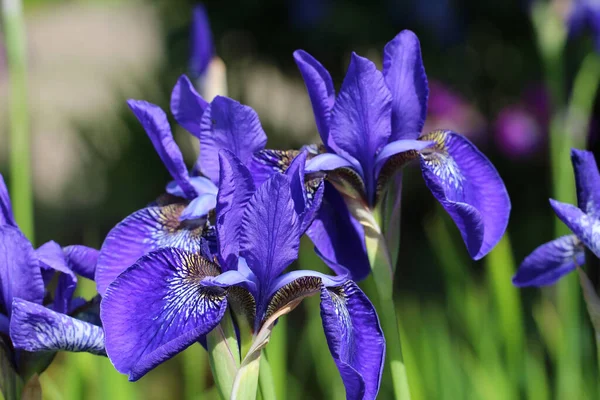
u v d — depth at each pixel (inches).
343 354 27.1
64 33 204.8
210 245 28.4
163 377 55.1
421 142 29.2
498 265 37.8
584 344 39.9
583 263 29.3
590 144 49.1
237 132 28.5
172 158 28.5
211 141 28.5
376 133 29.3
